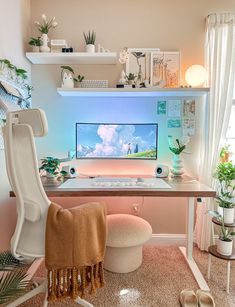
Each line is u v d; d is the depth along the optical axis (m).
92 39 2.16
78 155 2.33
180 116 2.32
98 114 2.33
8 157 1.16
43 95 2.31
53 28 2.28
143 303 1.53
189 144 2.34
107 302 1.53
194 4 2.27
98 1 2.27
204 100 2.29
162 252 2.22
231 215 1.75
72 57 2.11
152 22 2.28
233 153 2.32
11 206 1.92
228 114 2.18
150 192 1.60
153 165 2.35
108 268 1.86
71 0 2.27
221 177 1.87
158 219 2.39
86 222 1.23
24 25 2.13
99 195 1.60
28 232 1.24
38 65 2.30
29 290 1.42
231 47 2.12
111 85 2.31
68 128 2.34
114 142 2.34
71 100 2.32
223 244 1.71
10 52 1.84
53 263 1.17
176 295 1.61
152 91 2.08
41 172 2.19
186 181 1.94
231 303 1.55
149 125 2.32
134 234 1.76
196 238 2.31
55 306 1.50
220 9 2.26
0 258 1.24
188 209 2.02
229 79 2.15
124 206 2.39
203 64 2.28
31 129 1.11
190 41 2.28
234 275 1.85
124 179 1.98
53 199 2.37
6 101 1.74
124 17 2.28
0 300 1.05
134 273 1.85
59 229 1.16
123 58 2.16
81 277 1.23
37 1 2.27
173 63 2.26
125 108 2.33
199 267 1.96
